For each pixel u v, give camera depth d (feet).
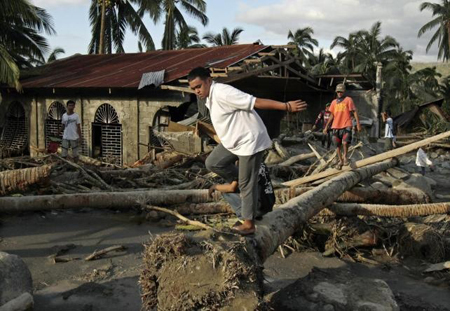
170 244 12.00
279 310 13.80
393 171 37.14
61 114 65.92
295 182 26.50
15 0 62.13
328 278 15.23
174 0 110.52
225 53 67.41
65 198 23.70
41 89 65.92
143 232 22.93
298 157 37.04
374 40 160.15
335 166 29.14
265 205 14.55
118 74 66.23
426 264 20.17
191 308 10.91
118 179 31.99
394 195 26.58
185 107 58.65
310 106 81.51
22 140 70.23
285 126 81.97
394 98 147.64
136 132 58.90
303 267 19.36
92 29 115.85
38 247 20.40
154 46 113.91
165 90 56.29
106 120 61.98
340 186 23.36
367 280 15.02
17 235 21.95
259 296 11.32
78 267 18.17
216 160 13.65
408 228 21.86
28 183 23.48
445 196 37.63
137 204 24.64
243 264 11.55
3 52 61.67
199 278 11.28
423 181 33.24
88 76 68.49
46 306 14.80
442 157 65.72
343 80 74.79
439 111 92.99
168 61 69.31
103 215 25.89
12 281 14.42
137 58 77.46
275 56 65.41
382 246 22.04
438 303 16.22
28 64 88.99
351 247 21.20
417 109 95.40
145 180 31.99
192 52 73.26
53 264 18.47
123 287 16.28
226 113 12.43
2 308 13.34
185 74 55.93
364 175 27.07
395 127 96.73
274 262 19.74
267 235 14.53
